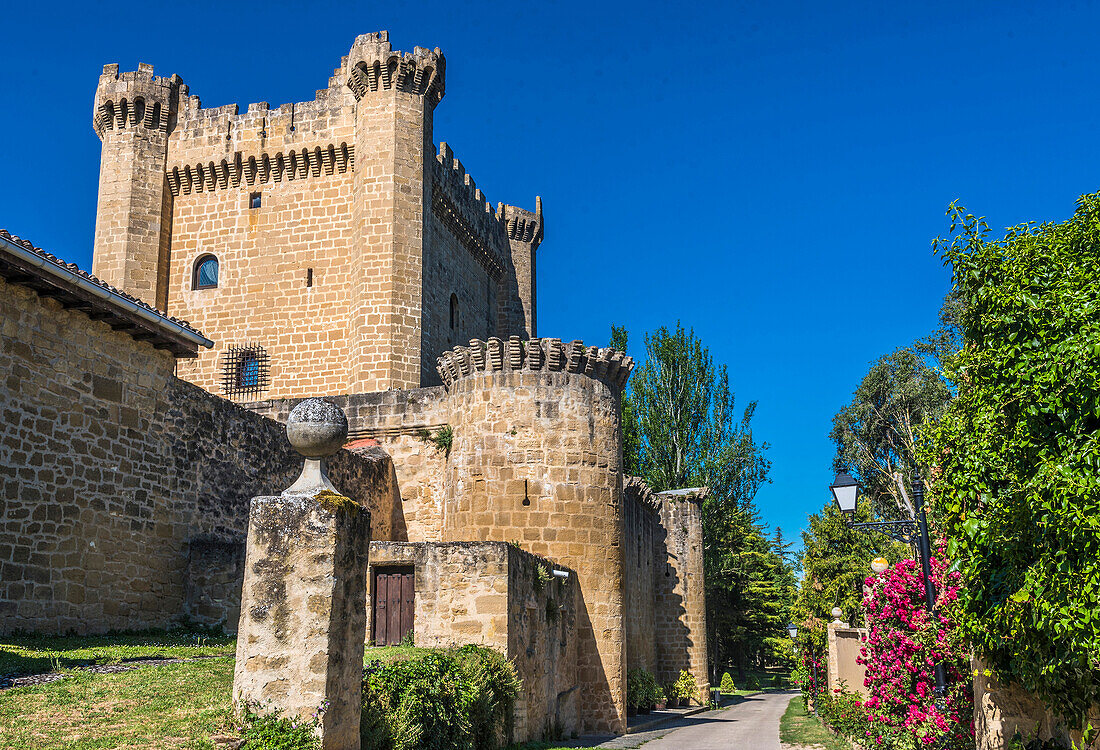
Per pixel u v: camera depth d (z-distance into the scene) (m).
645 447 50.75
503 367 24.59
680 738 23.45
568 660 21.91
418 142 37.12
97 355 17.59
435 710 12.41
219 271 37.81
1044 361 9.70
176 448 19.61
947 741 14.85
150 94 38.31
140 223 37.44
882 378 49.78
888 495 51.25
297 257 37.38
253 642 9.48
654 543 40.19
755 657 85.44
